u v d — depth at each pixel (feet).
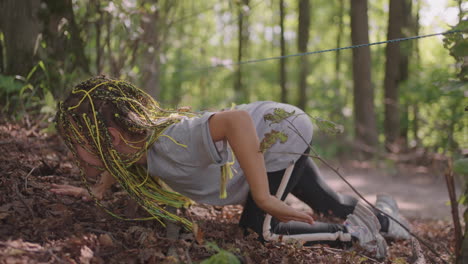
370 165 26.04
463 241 6.07
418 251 8.72
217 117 6.80
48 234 6.89
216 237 8.23
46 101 13.89
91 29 17.62
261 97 53.67
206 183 7.74
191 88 47.47
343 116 42.75
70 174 10.23
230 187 8.00
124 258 6.59
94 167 7.49
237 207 11.05
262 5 51.62
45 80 14.87
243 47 49.67
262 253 7.68
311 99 47.55
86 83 7.20
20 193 8.23
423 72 30.30
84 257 6.28
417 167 23.82
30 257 6.05
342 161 27.73
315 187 9.68
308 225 8.80
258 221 8.34
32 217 7.40
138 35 18.28
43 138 12.53
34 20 14.78
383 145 31.63
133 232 7.58
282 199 8.52
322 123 7.06
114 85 7.20
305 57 39.96
